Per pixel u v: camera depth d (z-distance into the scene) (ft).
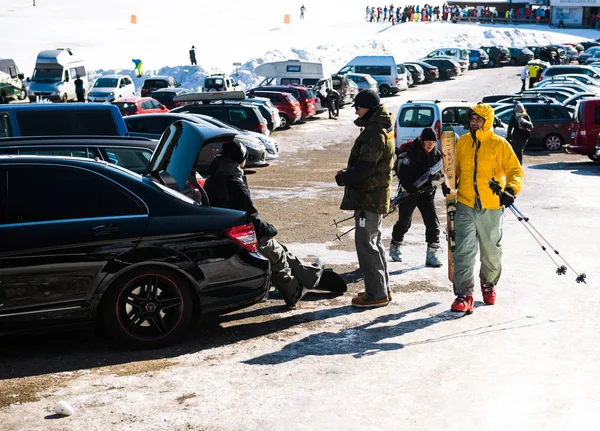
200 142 22.38
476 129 23.53
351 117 132.16
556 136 85.05
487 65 225.35
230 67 223.10
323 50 220.02
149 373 18.94
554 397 17.22
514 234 37.42
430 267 30.89
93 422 15.93
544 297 25.89
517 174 23.61
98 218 20.30
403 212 31.14
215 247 21.06
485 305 25.02
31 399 17.26
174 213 20.95
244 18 331.77
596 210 44.29
